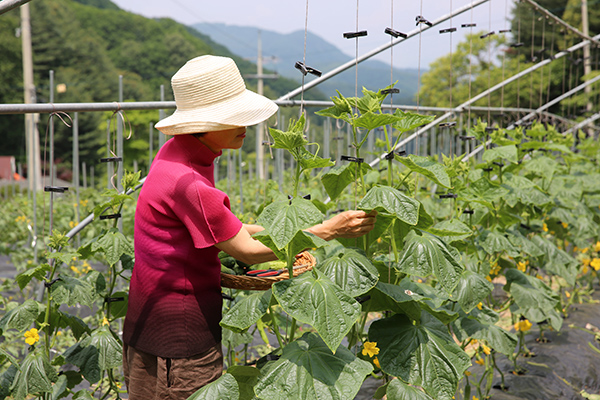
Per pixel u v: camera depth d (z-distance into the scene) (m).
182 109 2.04
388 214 2.02
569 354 3.47
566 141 4.86
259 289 2.12
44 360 2.29
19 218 6.83
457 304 2.65
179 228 1.98
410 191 2.45
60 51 45.41
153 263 2.00
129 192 3.04
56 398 2.42
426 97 27.95
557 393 3.06
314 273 1.86
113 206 2.60
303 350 1.85
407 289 2.24
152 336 2.02
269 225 1.75
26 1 2.54
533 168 3.77
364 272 1.93
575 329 3.88
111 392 3.19
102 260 5.12
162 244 1.99
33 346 2.42
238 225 1.96
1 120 40.97
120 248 2.48
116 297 2.62
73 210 7.15
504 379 3.20
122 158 3.07
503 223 3.32
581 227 4.60
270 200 3.51
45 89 41.50
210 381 2.08
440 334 2.13
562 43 20.03
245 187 7.21
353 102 2.12
